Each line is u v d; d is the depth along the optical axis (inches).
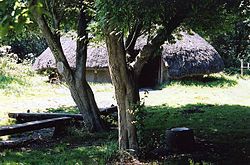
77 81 318.7
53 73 724.7
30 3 81.5
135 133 228.5
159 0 157.5
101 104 502.0
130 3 145.8
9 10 81.7
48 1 285.0
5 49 823.7
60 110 443.2
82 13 300.2
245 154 243.3
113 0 142.5
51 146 278.4
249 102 501.0
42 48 1031.6
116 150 234.1
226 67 892.6
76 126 335.9
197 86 655.1
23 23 80.4
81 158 237.0
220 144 269.9
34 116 360.8
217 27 259.3
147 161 225.6
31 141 297.4
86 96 321.1
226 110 429.1
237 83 703.1
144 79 737.0
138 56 224.2
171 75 667.4
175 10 180.9
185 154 242.7
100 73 727.1
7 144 284.5
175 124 345.1
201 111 421.4
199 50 700.0
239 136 295.0
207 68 687.7
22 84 650.8
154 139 274.5
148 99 532.7
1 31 78.6
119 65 220.1
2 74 679.1
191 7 175.2
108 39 212.2
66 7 298.7
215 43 842.8
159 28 213.6
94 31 191.8
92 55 714.2
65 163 225.0
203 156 239.3
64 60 316.8
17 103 499.8
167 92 608.1
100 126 323.0
